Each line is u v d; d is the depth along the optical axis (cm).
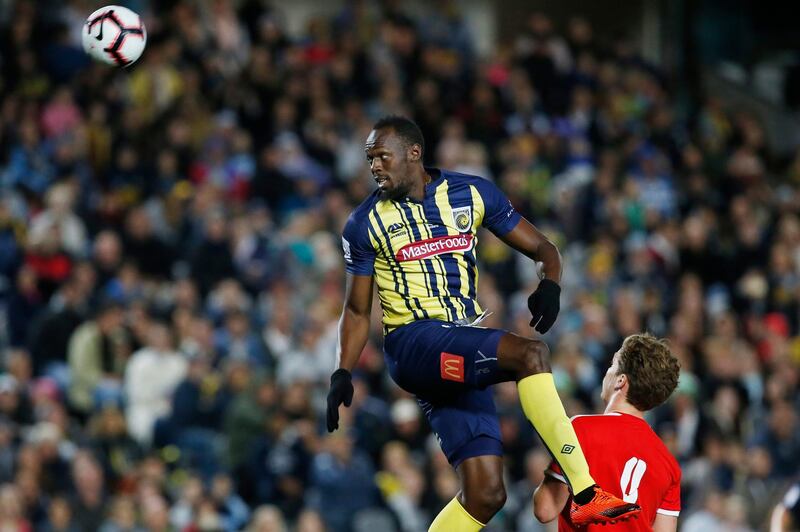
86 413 4303
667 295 5622
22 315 4572
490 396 1925
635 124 6919
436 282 1877
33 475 3797
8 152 5184
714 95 8112
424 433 4388
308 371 4441
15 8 5906
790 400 4950
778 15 8400
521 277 5253
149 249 4928
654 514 1923
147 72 5750
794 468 4556
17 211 4912
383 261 1889
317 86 6016
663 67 8025
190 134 5497
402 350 1867
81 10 6072
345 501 4047
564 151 6291
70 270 4741
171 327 4625
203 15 6309
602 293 5366
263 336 4472
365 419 4322
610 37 8219
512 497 4091
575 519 1759
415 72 6588
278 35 6356
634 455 1905
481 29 7925
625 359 1958
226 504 3962
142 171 5338
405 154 1864
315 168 5700
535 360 1772
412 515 4088
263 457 4128
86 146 5347
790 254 5953
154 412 4316
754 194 6544
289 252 4959
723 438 4478
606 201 5881
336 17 6975
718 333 5188
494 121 6350
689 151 6731
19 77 5684
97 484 3866
